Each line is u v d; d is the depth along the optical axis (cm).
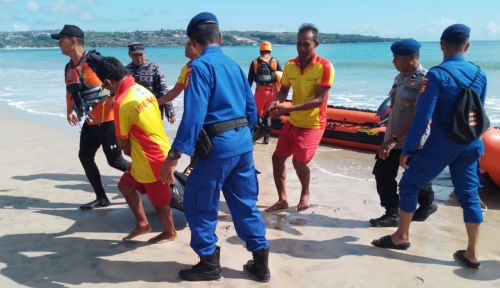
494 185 602
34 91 1877
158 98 605
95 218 501
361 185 625
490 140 558
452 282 367
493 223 491
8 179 644
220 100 332
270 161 762
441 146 371
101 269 386
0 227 475
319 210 529
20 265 393
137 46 584
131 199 429
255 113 368
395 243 423
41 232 462
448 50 376
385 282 366
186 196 353
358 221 496
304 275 377
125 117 386
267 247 364
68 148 832
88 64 481
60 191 594
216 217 359
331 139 871
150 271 383
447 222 494
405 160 390
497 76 2039
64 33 476
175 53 6812
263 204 554
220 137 332
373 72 2364
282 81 508
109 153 500
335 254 416
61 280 368
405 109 437
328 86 469
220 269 371
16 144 866
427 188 479
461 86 360
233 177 351
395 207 480
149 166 398
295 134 491
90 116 490
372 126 823
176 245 432
